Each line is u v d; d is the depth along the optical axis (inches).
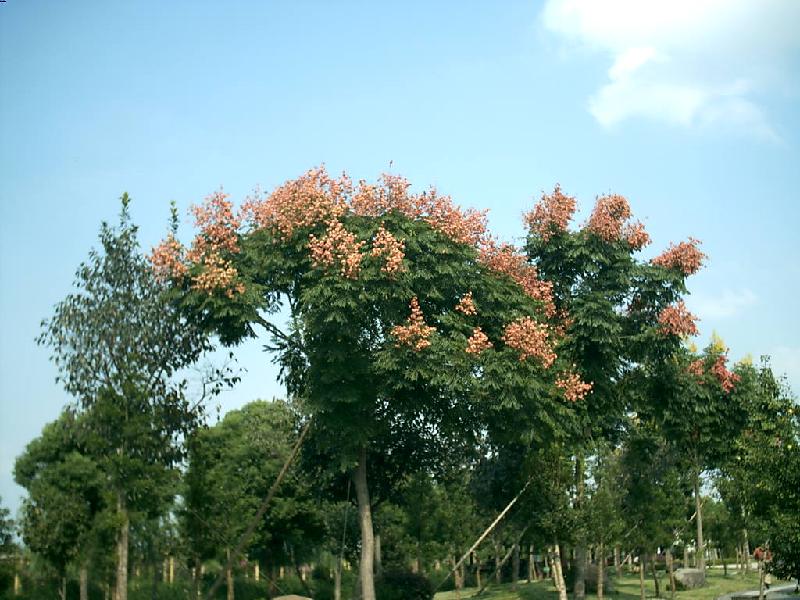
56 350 951.0
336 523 1626.5
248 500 1513.3
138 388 944.9
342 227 975.6
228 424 1652.3
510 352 1007.6
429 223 1039.0
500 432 1079.6
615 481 1326.3
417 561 1945.1
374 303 980.6
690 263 1269.7
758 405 1013.2
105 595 1177.4
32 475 1423.5
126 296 971.3
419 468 1285.7
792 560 877.8
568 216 1266.0
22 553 1259.2
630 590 1790.1
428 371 964.6
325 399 976.9
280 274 1011.9
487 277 1088.8
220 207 1019.3
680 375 1390.3
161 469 932.0
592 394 1232.8
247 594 1683.1
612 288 1266.0
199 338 993.5
